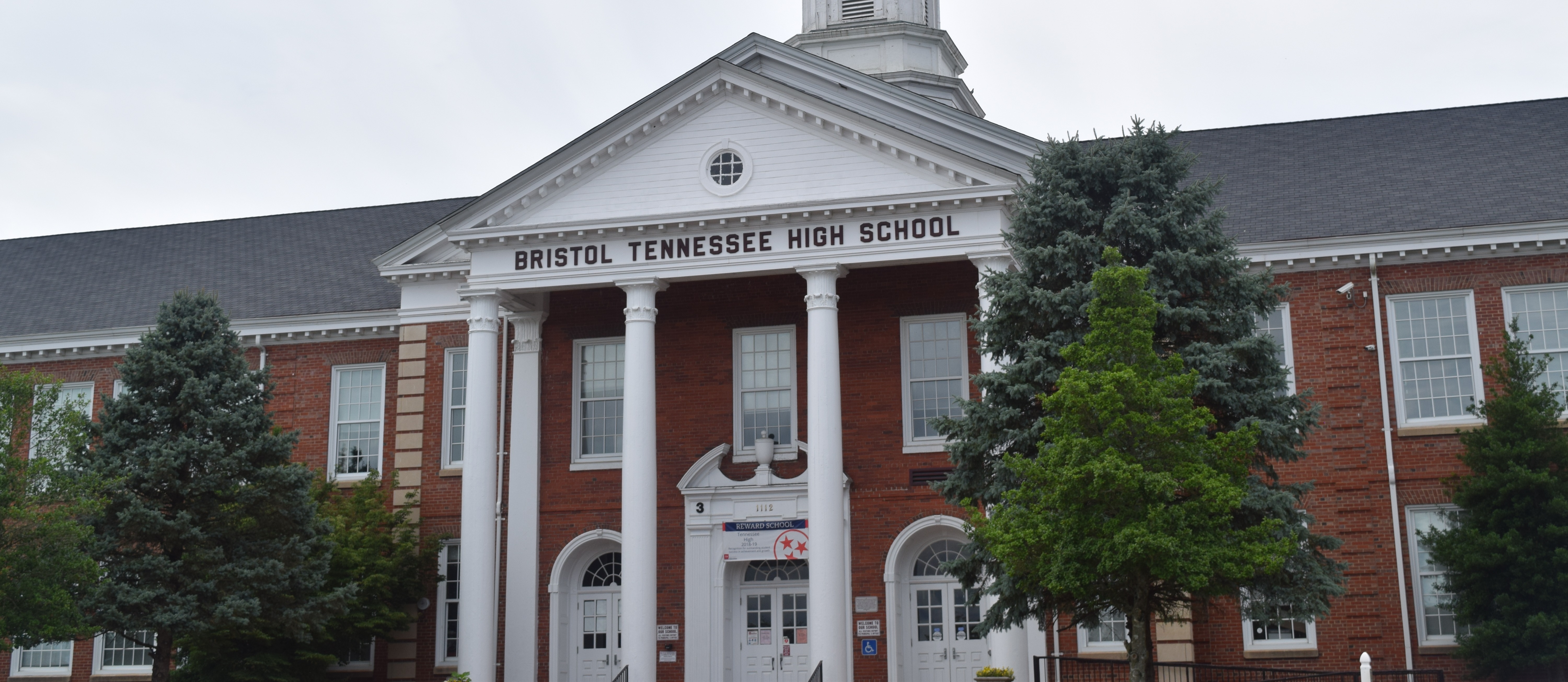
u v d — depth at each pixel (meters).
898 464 30.56
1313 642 28.61
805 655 30.75
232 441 28.33
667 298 32.78
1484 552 25.28
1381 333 29.53
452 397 34.09
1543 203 29.86
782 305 32.06
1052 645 28.75
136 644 32.53
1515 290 29.17
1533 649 24.89
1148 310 20.44
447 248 34.41
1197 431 20.72
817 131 29.64
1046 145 27.16
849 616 30.05
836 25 39.47
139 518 26.38
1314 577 22.36
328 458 35.09
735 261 29.56
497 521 32.38
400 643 32.59
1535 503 25.28
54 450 26.39
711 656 30.44
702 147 30.20
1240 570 19.31
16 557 24.03
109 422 27.75
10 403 25.64
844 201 28.88
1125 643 24.33
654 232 30.02
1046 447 20.52
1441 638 28.23
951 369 30.84
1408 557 28.64
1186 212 24.16
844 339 31.44
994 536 20.45
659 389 32.38
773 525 30.59
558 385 33.06
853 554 30.42
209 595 27.12
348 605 29.83
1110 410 19.69
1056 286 23.84
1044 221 23.95
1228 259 23.91
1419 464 28.86
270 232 41.66
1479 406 27.00
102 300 39.22
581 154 30.50
